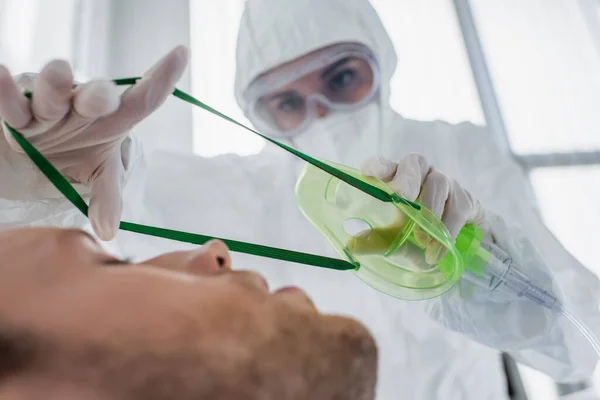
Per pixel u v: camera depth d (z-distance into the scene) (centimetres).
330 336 26
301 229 100
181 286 24
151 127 120
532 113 155
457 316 74
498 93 156
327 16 113
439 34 159
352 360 26
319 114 115
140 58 125
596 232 140
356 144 112
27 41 95
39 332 21
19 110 36
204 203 103
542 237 98
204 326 22
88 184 47
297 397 22
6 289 23
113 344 20
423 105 152
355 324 28
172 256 33
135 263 30
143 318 21
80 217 59
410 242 50
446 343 90
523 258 72
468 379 89
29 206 54
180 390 20
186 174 107
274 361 22
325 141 111
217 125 126
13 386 20
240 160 113
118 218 44
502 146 149
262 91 116
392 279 52
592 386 81
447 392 87
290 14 113
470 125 116
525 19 163
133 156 63
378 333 89
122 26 126
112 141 44
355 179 47
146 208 99
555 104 155
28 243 26
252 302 25
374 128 113
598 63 158
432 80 154
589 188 145
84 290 23
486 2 166
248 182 108
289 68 114
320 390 24
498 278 62
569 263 92
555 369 79
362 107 114
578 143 150
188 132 123
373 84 115
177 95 39
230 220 102
